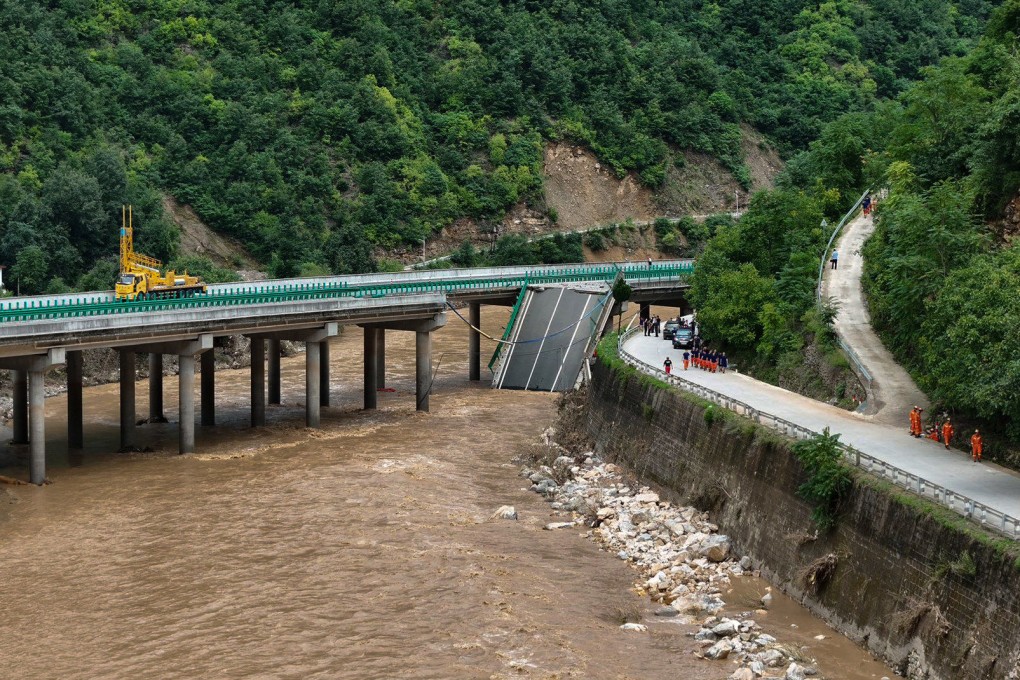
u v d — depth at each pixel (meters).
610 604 64.12
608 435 93.62
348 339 165.12
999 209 83.69
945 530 53.06
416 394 121.00
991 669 48.47
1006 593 48.81
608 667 56.09
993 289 65.44
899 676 53.34
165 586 66.50
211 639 59.53
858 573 58.56
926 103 106.62
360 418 112.31
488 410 116.50
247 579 67.50
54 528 76.44
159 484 86.56
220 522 77.69
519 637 59.62
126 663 56.94
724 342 103.81
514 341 131.75
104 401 119.56
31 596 65.06
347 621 61.66
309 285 127.25
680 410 81.69
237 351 145.38
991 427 66.81
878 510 57.97
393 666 56.38
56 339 85.19
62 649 58.50
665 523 74.12
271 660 57.12
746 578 66.25
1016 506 55.31
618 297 128.50
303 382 132.12
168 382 130.12
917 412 70.06
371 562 70.19
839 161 139.00
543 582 67.31
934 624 52.16
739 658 56.47
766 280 103.00
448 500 83.62
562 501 83.19
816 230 115.19
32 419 85.75
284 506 81.25
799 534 64.06
